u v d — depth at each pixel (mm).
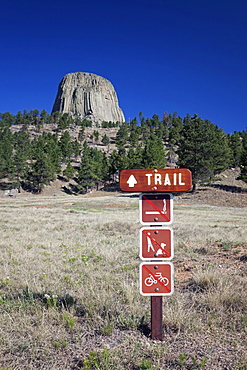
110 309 4793
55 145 116688
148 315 4645
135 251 10555
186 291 5746
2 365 3295
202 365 3104
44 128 177750
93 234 16469
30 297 5227
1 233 16203
